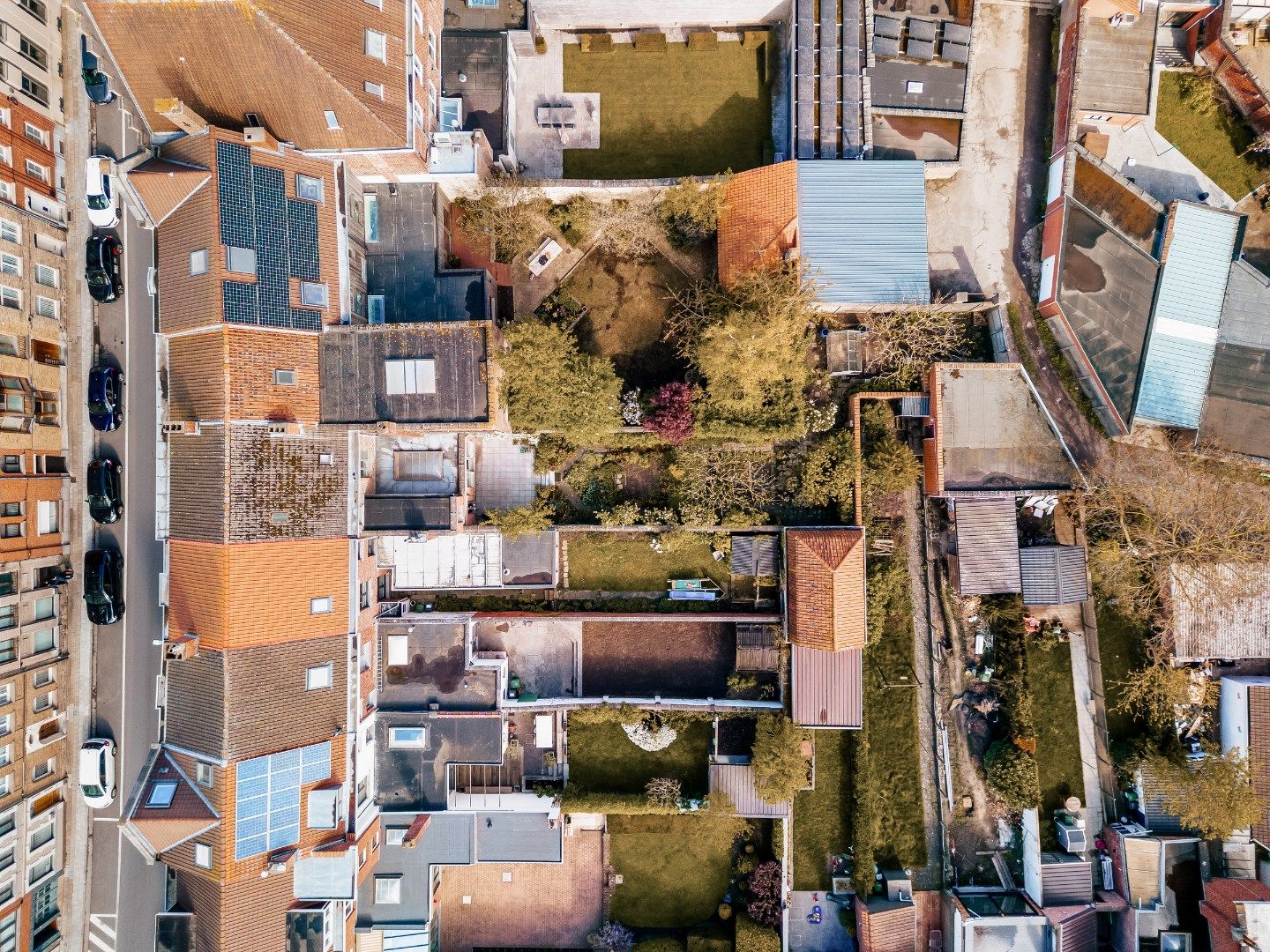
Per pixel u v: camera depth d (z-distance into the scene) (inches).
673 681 1395.2
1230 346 1274.6
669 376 1360.7
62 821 1285.7
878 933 1286.9
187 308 1122.7
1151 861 1280.8
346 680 1214.3
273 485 1143.6
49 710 1258.0
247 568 1120.2
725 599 1387.8
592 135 1369.3
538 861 1322.6
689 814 1376.7
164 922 1153.4
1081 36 1241.4
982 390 1280.8
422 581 1370.6
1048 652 1349.7
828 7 1254.9
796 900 1369.3
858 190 1233.4
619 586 1401.3
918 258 1236.5
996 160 1343.5
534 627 1408.7
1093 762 1343.5
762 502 1348.4
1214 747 1285.7
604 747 1389.0
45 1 1221.7
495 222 1286.9
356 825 1219.2
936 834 1363.2
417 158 1160.2
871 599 1327.5
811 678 1289.4
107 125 1296.8
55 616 1264.8
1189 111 1320.1
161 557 1309.1
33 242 1202.0
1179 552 1277.1
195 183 1105.4
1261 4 1235.9
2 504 1143.6
